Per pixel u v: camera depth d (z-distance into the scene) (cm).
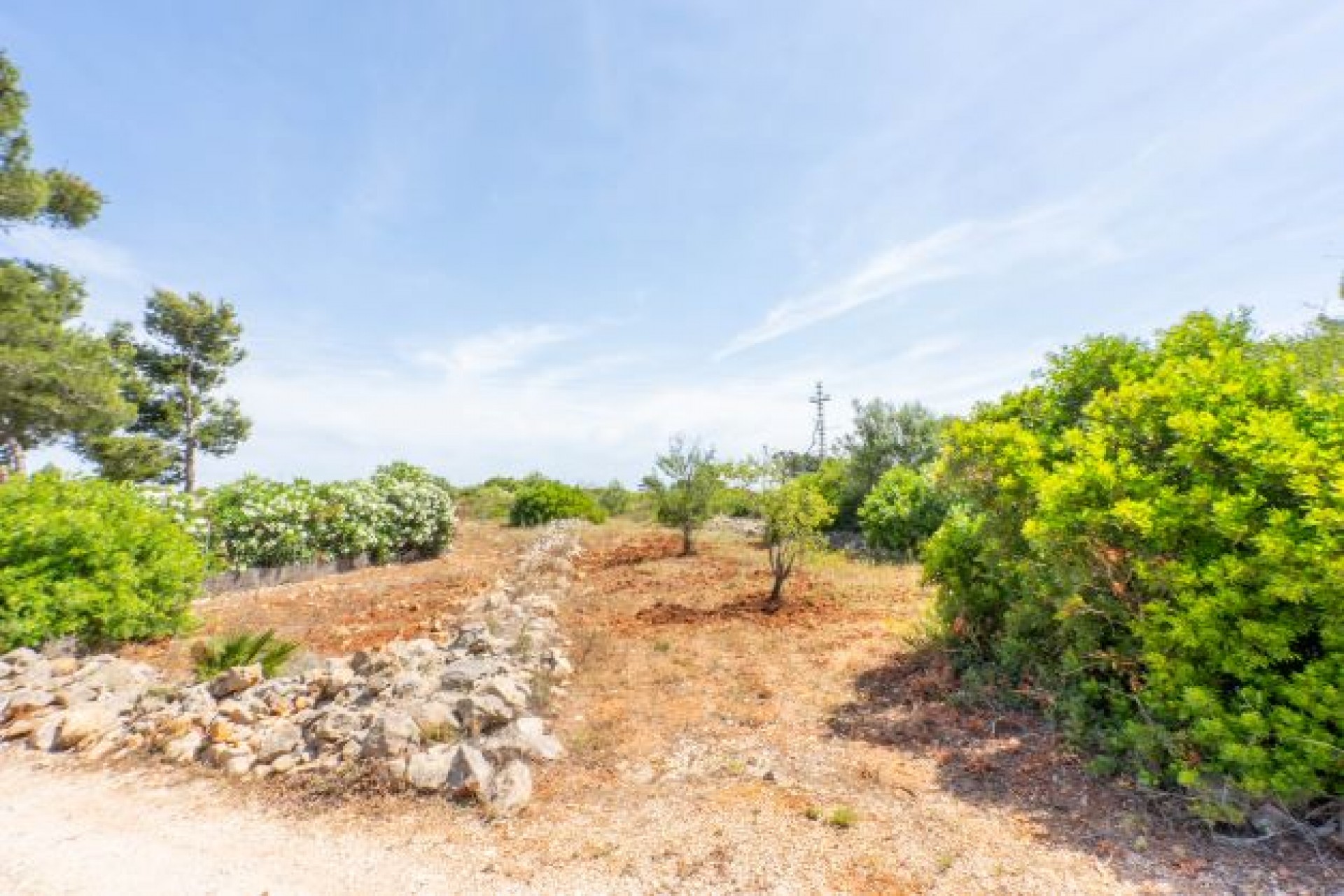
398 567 1664
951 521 810
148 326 2959
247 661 786
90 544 905
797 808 465
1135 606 540
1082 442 575
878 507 1652
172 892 388
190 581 1031
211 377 3072
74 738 612
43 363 1864
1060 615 564
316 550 1529
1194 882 368
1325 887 358
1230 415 497
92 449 2397
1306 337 688
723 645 862
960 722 603
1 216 2012
